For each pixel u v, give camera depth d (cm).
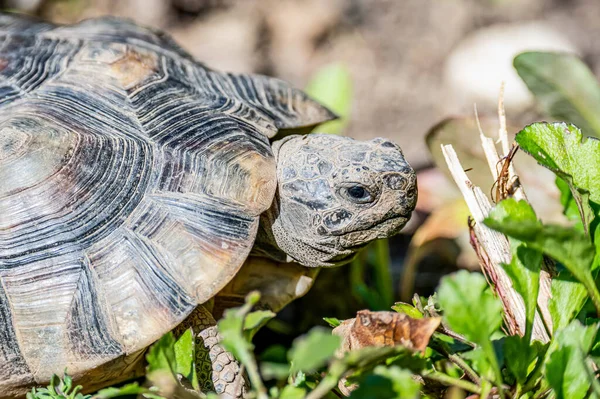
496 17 524
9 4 498
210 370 206
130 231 206
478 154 289
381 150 226
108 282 201
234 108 244
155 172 214
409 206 224
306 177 225
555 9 532
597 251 188
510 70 445
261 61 491
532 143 191
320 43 516
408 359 165
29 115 222
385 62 499
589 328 167
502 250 199
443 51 505
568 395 164
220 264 204
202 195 211
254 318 160
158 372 158
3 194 210
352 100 470
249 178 215
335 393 193
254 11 527
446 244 326
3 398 205
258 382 150
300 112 267
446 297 158
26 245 205
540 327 194
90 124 223
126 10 518
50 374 199
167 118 229
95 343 197
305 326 311
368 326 177
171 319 197
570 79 290
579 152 193
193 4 525
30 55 252
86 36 271
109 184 212
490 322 160
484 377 169
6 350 200
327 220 224
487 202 206
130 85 238
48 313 200
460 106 454
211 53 493
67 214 208
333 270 319
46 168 211
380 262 304
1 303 202
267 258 243
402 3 537
